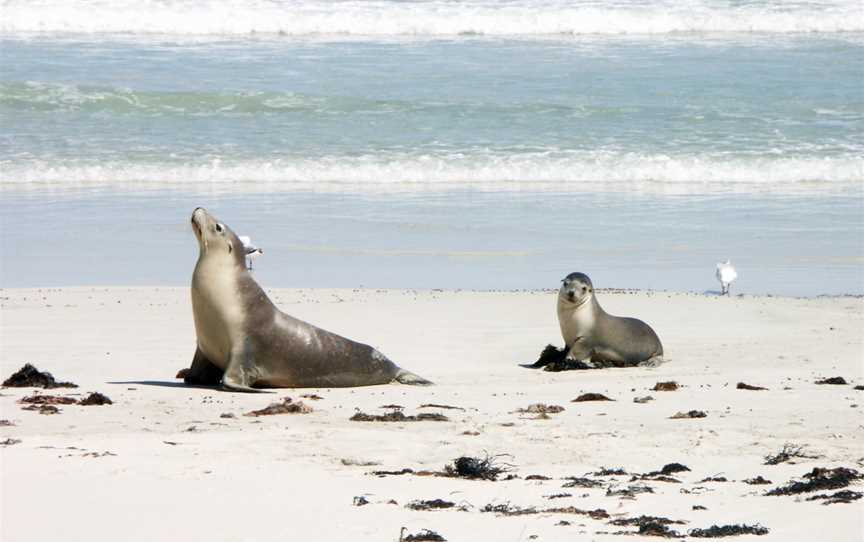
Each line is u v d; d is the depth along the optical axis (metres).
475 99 102.50
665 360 43.28
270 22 123.69
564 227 71.31
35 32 122.06
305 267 61.03
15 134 91.50
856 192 82.31
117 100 100.31
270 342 36.16
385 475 23.42
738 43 124.38
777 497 22.17
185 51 116.56
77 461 23.11
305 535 18.33
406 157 88.12
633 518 20.19
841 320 50.56
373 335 46.41
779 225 72.38
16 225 69.12
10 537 17.81
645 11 127.94
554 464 25.69
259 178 83.88
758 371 40.34
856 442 28.56
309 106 100.50
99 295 53.09
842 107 102.38
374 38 122.94
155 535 18.09
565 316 43.03
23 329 45.38
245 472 22.94
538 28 125.88
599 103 102.00
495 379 39.06
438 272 60.56
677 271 61.56
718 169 86.69
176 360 40.59
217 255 35.62
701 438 28.80
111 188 80.31
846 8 130.25
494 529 19.11
